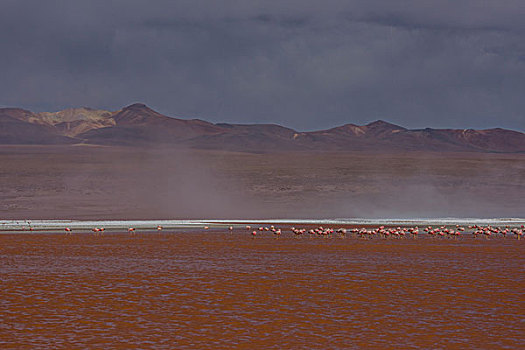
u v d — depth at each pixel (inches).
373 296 2970.0
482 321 2509.8
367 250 4837.6
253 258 4313.5
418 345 2178.9
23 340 2212.1
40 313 2603.3
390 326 2425.0
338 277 3501.5
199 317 2549.2
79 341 2204.7
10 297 2908.5
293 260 4210.1
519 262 4158.5
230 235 6141.7
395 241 5585.6
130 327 2395.4
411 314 2615.7
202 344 2176.4
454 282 3356.3
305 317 2556.6
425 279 3444.9
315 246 5103.3
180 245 5147.6
